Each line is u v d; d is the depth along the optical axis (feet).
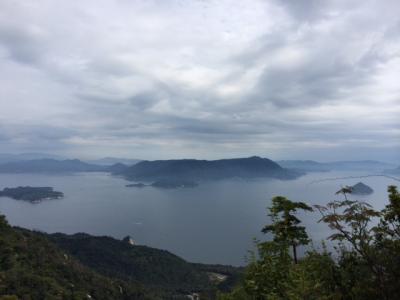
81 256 338.13
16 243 225.97
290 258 37.22
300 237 36.81
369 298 25.13
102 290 220.02
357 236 25.53
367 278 26.32
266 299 34.99
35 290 178.60
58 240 381.40
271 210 38.11
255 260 39.42
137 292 238.48
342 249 28.84
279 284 34.42
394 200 25.45
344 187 28.14
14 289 173.47
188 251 492.54
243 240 534.37
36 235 259.80
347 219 25.59
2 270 188.55
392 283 24.79
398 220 25.30
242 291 38.91
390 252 25.21
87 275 232.32
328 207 27.58
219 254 470.39
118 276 290.35
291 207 36.86
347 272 27.73
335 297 25.89
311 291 27.02
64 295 186.19
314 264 29.32
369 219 25.68
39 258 222.69
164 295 254.06
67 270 224.33
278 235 37.45
